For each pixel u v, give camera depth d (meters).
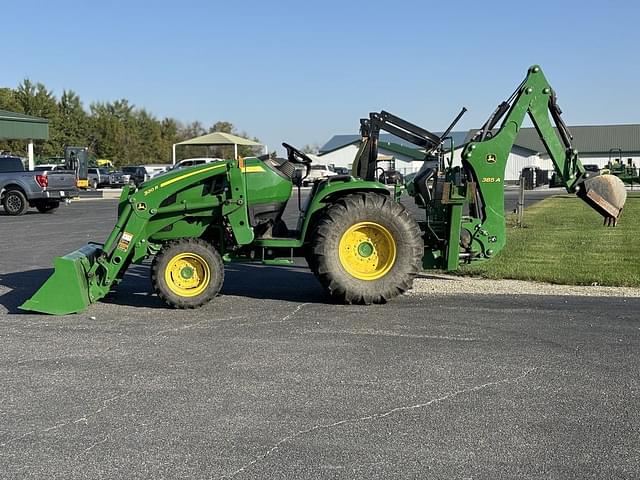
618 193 9.71
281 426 4.80
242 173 8.71
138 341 6.98
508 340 6.93
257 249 9.09
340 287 8.48
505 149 9.48
